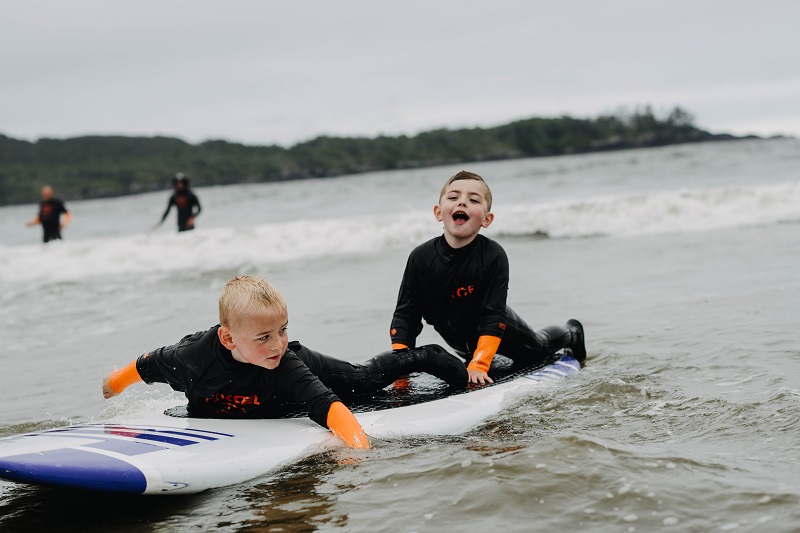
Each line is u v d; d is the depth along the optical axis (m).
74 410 4.71
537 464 3.04
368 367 4.33
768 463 3.03
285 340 3.59
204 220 21.30
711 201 13.12
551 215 13.26
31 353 6.54
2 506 3.19
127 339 6.84
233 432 3.60
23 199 79.12
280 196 31.11
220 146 94.69
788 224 11.88
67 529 2.92
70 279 11.76
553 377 4.68
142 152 98.06
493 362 5.19
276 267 11.35
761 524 2.47
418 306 4.92
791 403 3.75
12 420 4.55
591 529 2.54
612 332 5.90
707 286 7.40
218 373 3.70
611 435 3.57
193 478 3.13
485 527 2.61
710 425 3.61
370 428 3.77
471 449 3.39
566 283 8.27
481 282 4.75
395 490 2.98
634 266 9.09
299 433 3.62
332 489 3.06
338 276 9.94
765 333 5.30
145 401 4.70
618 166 32.62
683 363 4.80
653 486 2.80
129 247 13.29
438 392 4.37
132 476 3.04
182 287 10.15
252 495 3.09
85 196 80.19
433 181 34.84
